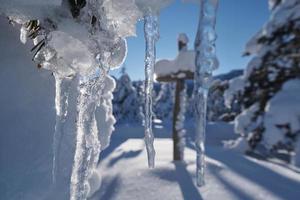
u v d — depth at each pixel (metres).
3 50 1.02
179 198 3.58
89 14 0.96
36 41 1.09
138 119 25.17
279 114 8.23
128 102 25.67
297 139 7.70
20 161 0.97
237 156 6.73
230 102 10.17
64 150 1.11
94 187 1.73
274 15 9.40
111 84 1.82
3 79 0.99
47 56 0.97
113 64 1.18
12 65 1.02
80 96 1.07
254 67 9.54
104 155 6.70
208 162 4.97
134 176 4.30
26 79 1.05
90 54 0.93
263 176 4.68
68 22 0.95
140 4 1.15
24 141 0.99
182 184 4.01
